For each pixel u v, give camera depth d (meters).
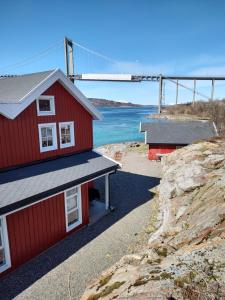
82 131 15.30
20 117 11.35
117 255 10.45
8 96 11.85
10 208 8.87
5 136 10.80
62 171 12.32
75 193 12.45
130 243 11.28
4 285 8.91
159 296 3.68
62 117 13.70
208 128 31.41
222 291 3.66
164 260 5.51
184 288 3.79
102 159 15.16
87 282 8.92
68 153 14.43
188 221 8.41
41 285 8.85
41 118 12.45
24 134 11.66
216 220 6.66
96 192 16.16
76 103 14.58
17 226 9.69
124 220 13.59
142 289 4.09
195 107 96.25
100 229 12.72
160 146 29.33
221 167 11.83
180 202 10.95
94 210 14.59
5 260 9.52
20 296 8.37
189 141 28.86
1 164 10.80
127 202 16.16
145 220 13.48
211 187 9.83
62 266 9.88
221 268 4.23
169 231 8.45
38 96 11.74
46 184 10.78
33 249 10.46
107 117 134.88
